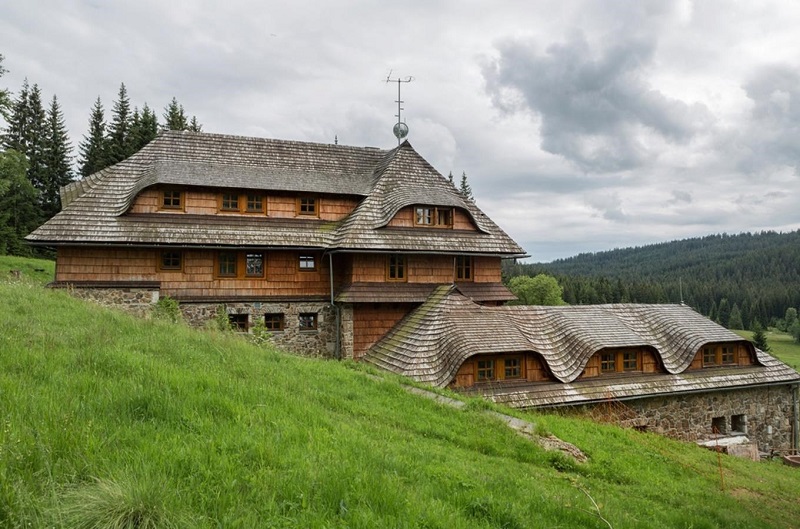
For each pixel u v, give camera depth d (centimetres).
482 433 934
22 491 344
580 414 1670
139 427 516
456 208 2303
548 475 780
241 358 1039
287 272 2150
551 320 1986
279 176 2236
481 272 2372
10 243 4222
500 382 1670
